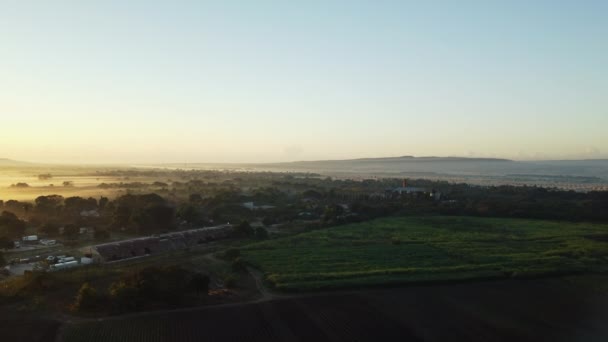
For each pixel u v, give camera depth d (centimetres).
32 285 7038
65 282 7531
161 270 6975
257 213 17200
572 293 7494
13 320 5928
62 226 13738
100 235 12144
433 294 7356
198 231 11931
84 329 5688
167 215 13900
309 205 19550
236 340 5484
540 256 9881
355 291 7450
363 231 13238
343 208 17825
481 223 14912
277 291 7381
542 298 7219
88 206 17475
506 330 5922
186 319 6081
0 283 7625
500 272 8438
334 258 9625
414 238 12100
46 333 5553
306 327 5925
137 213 13612
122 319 6031
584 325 6119
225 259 9606
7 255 9975
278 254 9988
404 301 6994
